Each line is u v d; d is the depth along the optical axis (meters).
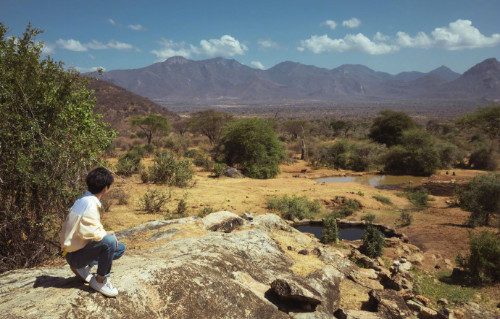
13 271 4.28
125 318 3.24
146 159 30.09
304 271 6.41
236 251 6.05
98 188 3.10
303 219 15.16
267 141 30.02
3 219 5.98
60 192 6.34
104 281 3.30
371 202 19.22
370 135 48.44
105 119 91.00
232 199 17.34
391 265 9.77
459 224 14.80
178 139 43.97
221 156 30.27
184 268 4.25
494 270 8.91
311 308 5.04
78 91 7.31
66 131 6.63
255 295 4.61
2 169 6.02
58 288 3.36
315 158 40.19
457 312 6.77
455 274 9.48
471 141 47.94
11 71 6.27
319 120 103.06
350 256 9.49
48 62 6.78
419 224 15.41
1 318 2.82
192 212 13.91
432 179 28.91
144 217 12.31
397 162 34.16
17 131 6.10
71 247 2.99
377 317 5.35
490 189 14.34
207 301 3.97
